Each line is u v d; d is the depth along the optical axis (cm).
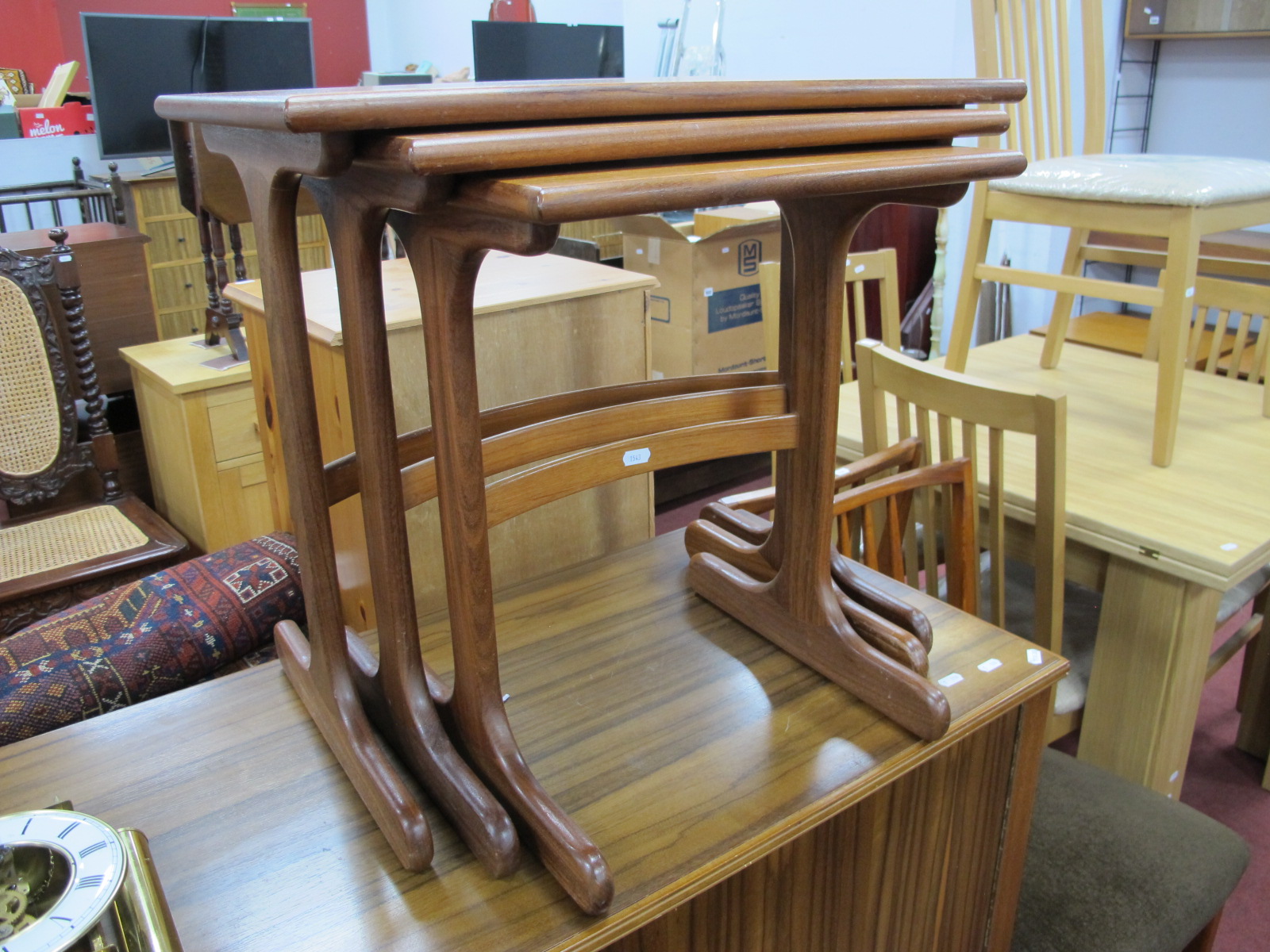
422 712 80
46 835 56
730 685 94
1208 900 109
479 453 71
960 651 99
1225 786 181
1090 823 118
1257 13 279
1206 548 130
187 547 206
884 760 83
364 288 70
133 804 80
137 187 340
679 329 274
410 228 67
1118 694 146
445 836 77
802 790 80
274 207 69
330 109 52
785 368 95
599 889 67
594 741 87
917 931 98
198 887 72
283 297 72
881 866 90
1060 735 153
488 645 76
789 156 68
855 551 149
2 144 356
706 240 263
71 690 121
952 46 276
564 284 133
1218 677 218
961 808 95
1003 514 141
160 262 354
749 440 90
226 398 210
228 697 94
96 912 51
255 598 136
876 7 293
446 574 76
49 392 209
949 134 75
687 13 325
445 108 55
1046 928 106
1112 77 312
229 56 339
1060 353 212
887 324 204
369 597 128
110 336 254
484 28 331
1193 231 151
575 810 78
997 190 182
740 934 80
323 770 84
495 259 153
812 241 85
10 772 84
